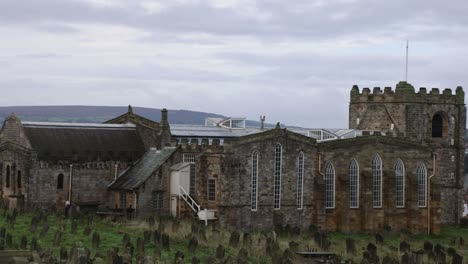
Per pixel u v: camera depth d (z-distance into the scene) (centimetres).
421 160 14638
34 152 12712
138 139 13875
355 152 13988
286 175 13362
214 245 9931
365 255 10100
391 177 14225
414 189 14450
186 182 12875
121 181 13125
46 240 9531
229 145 12850
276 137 13250
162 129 13488
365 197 14000
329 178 13850
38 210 12050
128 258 8162
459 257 10100
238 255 9188
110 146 13450
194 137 14250
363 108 16238
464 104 16475
